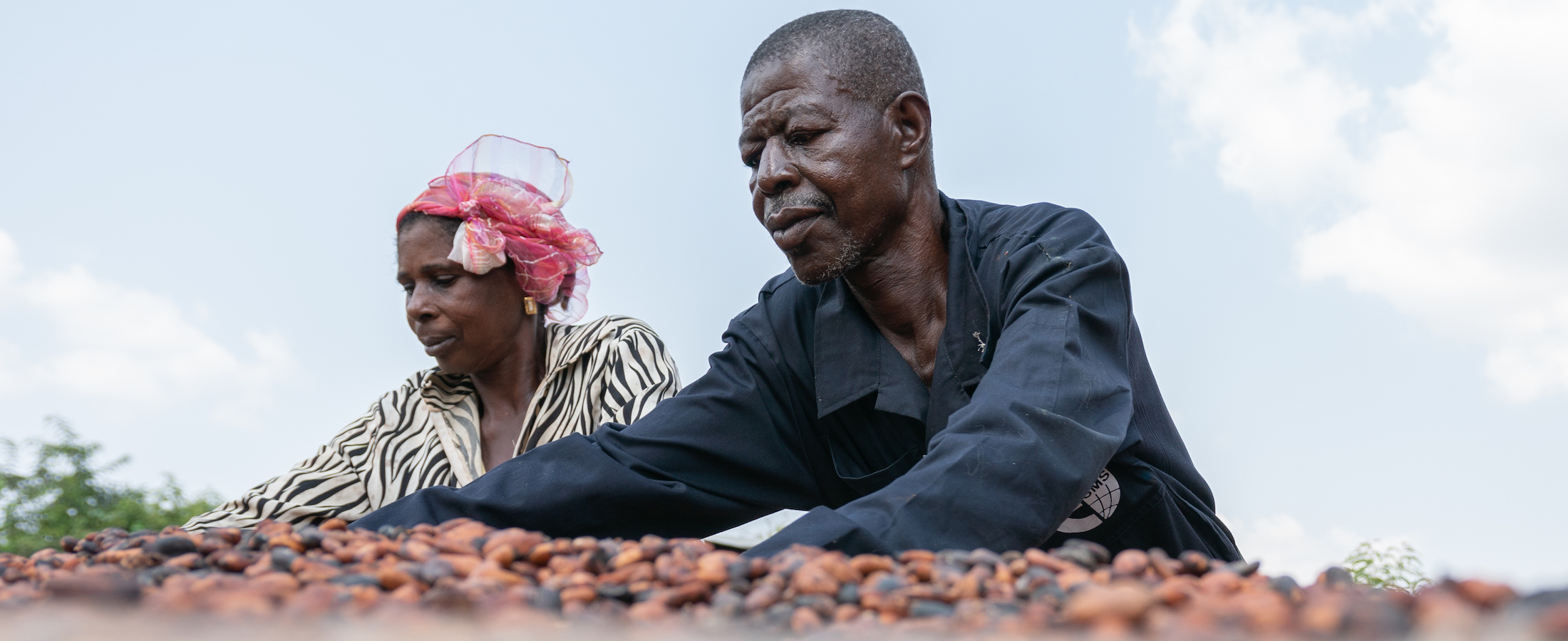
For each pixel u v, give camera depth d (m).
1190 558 1.36
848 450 2.64
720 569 1.30
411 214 3.60
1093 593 0.98
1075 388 1.93
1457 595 1.08
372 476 3.53
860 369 2.54
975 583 1.20
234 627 0.89
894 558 1.64
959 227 2.47
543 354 3.78
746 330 2.69
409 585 1.24
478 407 3.74
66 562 1.54
